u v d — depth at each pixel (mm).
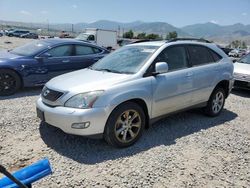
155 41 5750
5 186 1910
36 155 4176
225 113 6762
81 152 4305
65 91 4324
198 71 5598
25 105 6656
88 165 3934
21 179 1946
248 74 8977
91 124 4109
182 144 4750
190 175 3805
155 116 4945
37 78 7930
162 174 3787
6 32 61906
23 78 7676
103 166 3916
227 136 5215
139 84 4582
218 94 6266
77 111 4105
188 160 4207
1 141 4590
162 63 4746
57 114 4246
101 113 4137
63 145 4523
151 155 4297
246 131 5562
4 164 3891
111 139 4312
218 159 4297
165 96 4973
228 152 4559
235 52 44219
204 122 5926
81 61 8734
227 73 6293
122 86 4395
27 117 5738
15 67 7469
